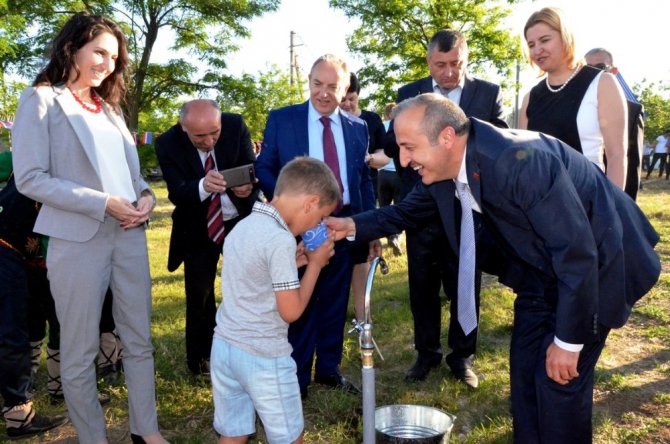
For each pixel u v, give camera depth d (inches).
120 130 109.3
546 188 82.4
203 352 146.1
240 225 93.9
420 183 117.4
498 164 83.4
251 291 90.9
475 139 86.4
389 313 192.4
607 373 145.8
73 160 100.0
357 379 148.4
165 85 907.4
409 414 114.5
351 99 182.9
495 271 109.1
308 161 95.7
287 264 89.0
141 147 862.5
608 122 121.5
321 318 137.3
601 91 122.3
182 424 126.0
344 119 135.6
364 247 137.9
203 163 138.0
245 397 96.3
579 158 92.1
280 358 92.7
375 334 176.6
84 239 100.2
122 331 110.5
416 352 162.6
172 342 169.6
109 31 102.0
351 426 123.2
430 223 124.2
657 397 133.0
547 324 97.9
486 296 209.0
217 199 136.7
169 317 194.1
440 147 87.1
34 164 95.3
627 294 94.8
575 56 125.0
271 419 92.1
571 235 82.1
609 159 122.4
